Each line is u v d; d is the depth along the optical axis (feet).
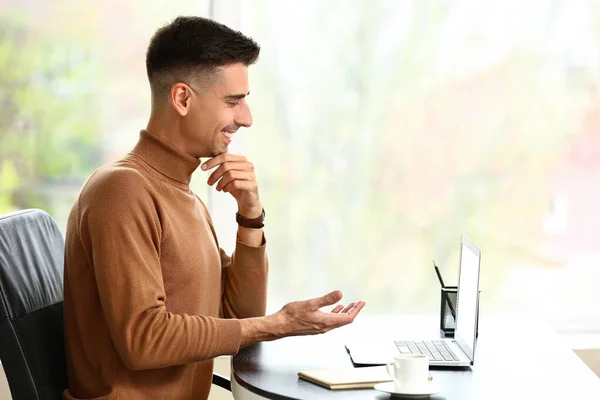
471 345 7.61
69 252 7.40
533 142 12.46
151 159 7.70
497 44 12.30
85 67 11.79
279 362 7.66
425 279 12.48
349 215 12.34
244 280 8.81
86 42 11.76
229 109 7.73
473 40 12.26
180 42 7.55
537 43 12.35
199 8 11.85
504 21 12.28
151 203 7.27
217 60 7.56
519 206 12.51
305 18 12.03
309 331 7.50
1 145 11.73
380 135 12.27
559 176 12.53
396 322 9.70
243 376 7.11
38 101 11.75
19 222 7.89
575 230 12.60
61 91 11.78
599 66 12.44
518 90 12.37
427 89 12.26
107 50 11.80
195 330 7.04
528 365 7.70
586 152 12.52
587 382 7.13
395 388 6.48
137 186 7.20
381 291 12.46
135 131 11.93
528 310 12.64
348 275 12.41
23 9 11.62
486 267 12.56
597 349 12.09
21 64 11.68
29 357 7.30
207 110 7.65
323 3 12.03
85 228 7.15
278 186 12.20
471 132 12.37
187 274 7.55
